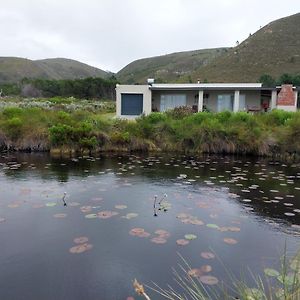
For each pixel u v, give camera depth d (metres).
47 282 3.65
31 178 8.26
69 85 51.28
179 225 5.25
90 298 3.37
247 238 4.81
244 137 12.91
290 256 4.21
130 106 21.44
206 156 12.55
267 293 3.26
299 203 6.46
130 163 10.62
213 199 6.64
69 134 12.90
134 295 3.42
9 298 3.37
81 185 7.59
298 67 57.69
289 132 12.11
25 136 13.21
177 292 3.44
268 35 71.38
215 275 3.78
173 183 7.92
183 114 17.22
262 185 7.84
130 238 4.74
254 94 21.73
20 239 4.67
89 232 4.92
